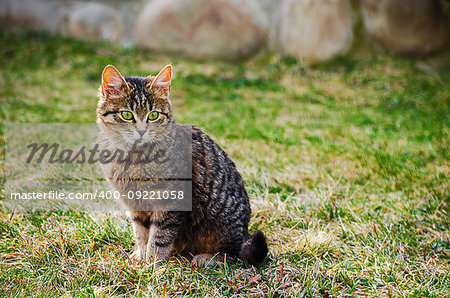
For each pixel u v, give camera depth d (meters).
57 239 4.36
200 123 8.17
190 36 12.62
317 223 4.93
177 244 4.36
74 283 3.79
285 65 11.96
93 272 3.97
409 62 11.81
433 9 11.92
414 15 11.90
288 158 6.67
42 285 3.77
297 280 3.97
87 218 4.80
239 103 9.72
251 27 12.78
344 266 4.16
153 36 12.80
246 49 12.78
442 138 7.57
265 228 4.88
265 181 5.86
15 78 10.37
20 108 8.66
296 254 4.35
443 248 4.50
